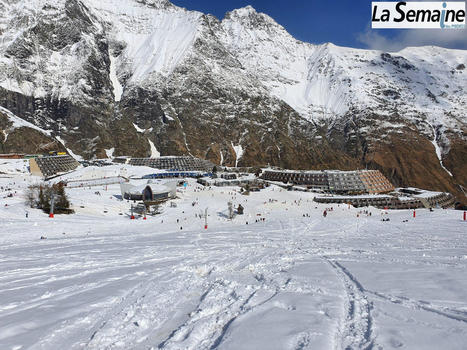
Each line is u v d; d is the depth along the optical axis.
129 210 102.50
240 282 18.95
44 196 84.25
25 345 11.22
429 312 13.08
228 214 99.88
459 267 21.09
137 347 11.50
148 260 27.48
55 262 26.80
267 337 11.21
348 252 30.02
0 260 28.28
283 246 35.81
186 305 15.63
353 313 13.42
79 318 13.59
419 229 52.56
